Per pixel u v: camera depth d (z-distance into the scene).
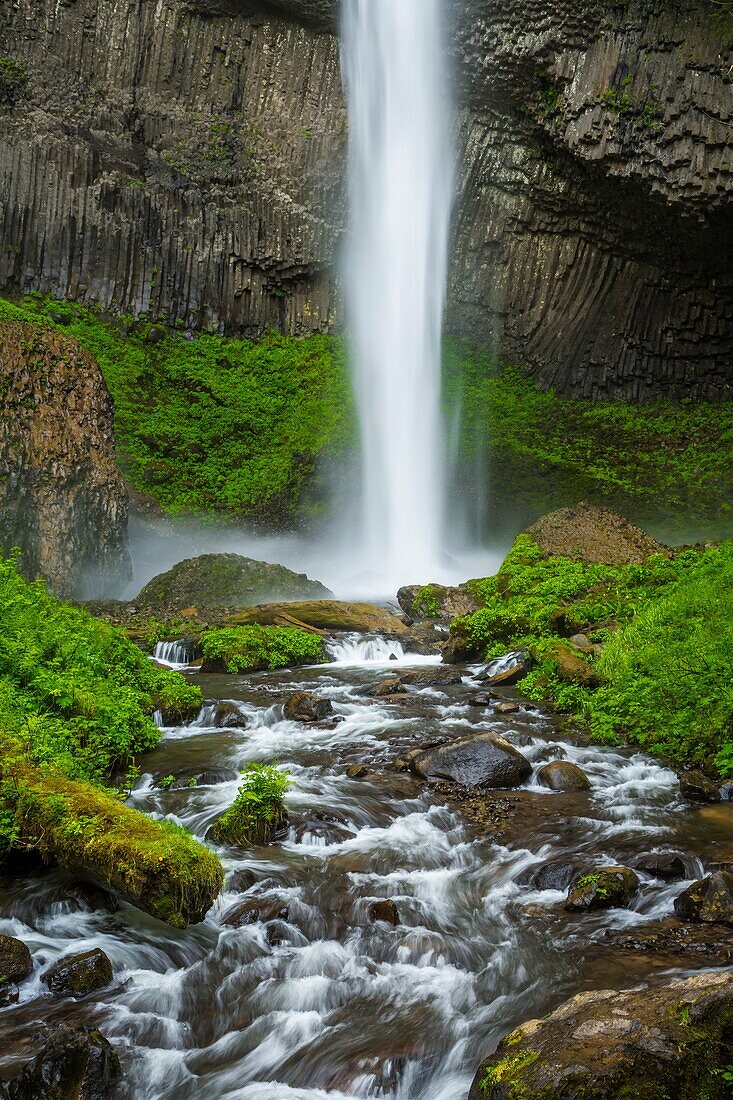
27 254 30.14
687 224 29.69
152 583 19.11
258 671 13.31
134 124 32.47
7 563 12.40
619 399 33.41
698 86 27.52
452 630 13.82
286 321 34.25
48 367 20.95
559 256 33.38
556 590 14.17
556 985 4.69
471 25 30.38
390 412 33.28
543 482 29.84
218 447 29.80
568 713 10.02
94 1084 4.00
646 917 5.38
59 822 5.71
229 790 7.54
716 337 32.66
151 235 32.00
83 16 31.77
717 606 10.98
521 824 6.82
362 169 34.09
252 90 33.62
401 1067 4.20
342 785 7.64
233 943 5.23
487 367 34.28
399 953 5.12
